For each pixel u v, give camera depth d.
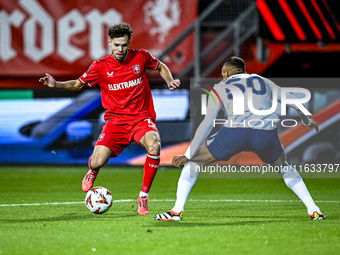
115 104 21.08
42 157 48.75
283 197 28.22
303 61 51.06
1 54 48.31
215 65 51.28
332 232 16.08
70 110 48.88
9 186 33.97
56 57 48.34
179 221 18.50
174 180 37.66
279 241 14.64
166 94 48.38
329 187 33.75
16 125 48.97
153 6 48.31
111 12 48.22
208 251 13.35
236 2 51.34
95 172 21.33
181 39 48.50
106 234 15.73
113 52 20.14
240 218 19.44
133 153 48.19
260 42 49.34
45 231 16.36
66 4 48.25
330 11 47.09
